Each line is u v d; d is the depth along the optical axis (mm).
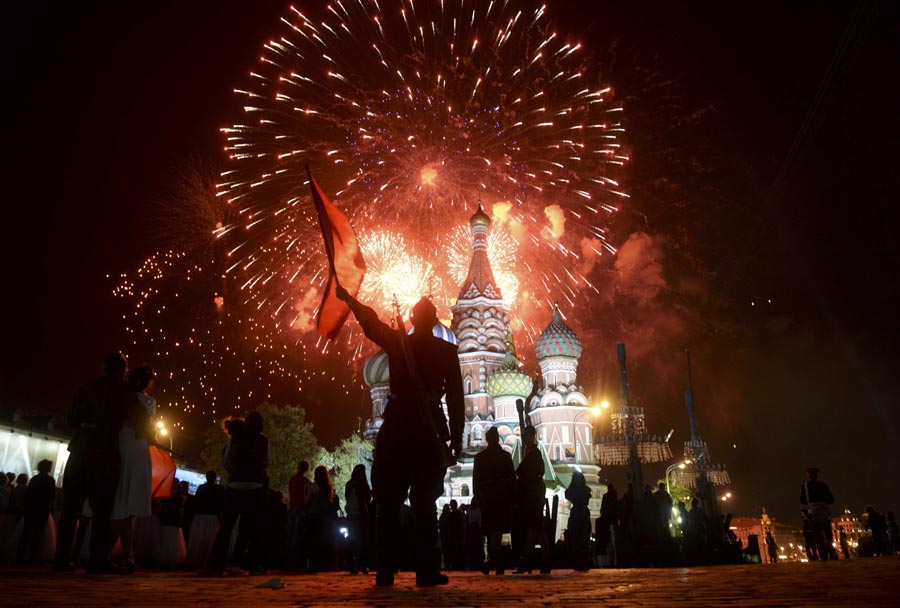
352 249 5406
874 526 22922
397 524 4859
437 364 5082
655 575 6750
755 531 73875
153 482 10625
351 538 12781
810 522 16188
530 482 8766
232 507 8375
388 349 5055
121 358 7617
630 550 20766
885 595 3193
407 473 4883
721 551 22500
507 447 49438
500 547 8750
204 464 45000
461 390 5129
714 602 3084
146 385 8445
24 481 11922
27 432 24031
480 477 8953
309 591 4383
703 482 29172
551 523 13758
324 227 5246
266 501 12836
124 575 6945
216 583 5469
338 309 5227
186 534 12391
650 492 22953
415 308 5297
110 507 7094
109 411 7270
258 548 10398
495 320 55188
